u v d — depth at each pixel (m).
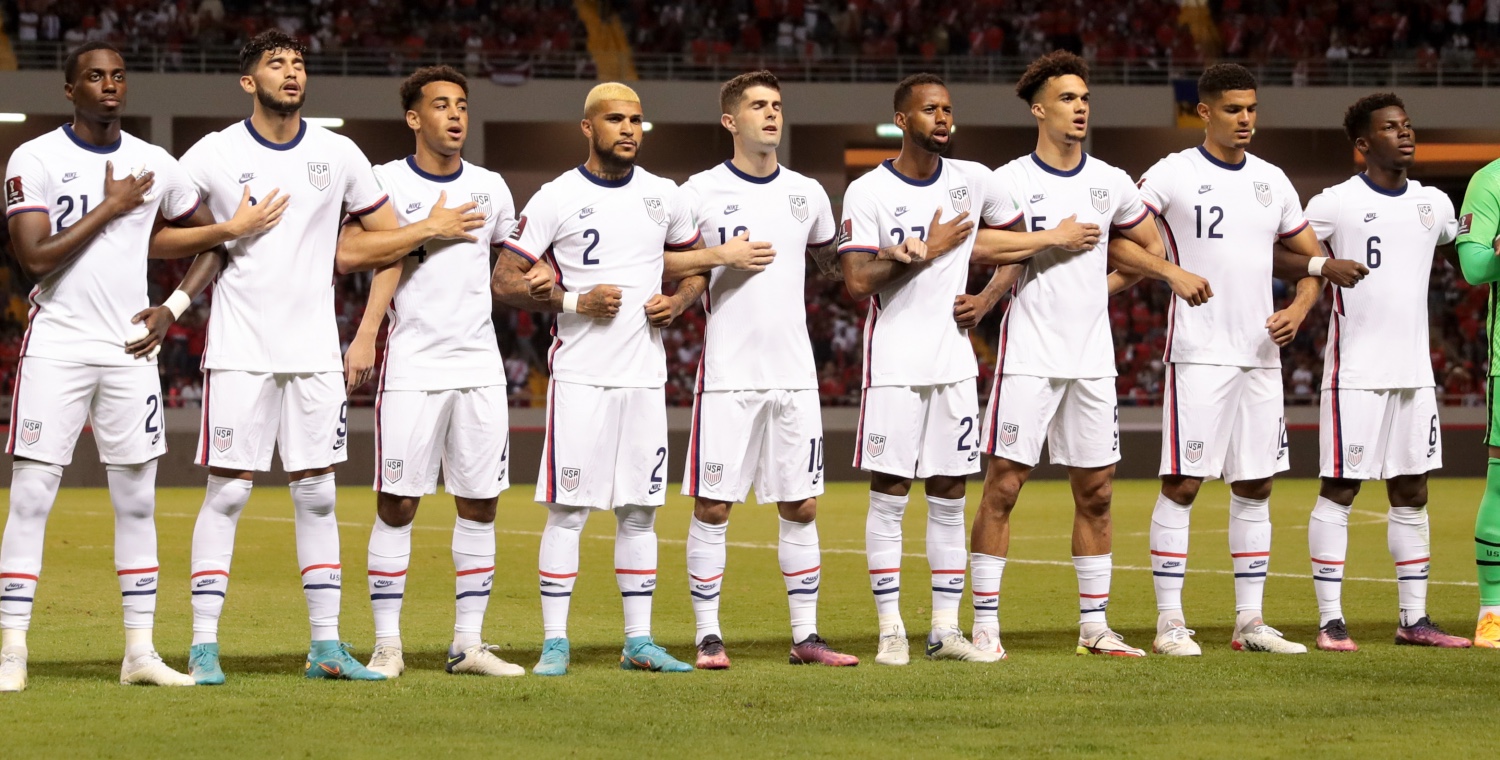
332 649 23.45
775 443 25.12
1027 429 25.89
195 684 22.47
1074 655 26.09
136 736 18.55
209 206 23.31
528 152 106.62
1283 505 68.12
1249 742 18.14
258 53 22.94
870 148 110.88
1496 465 27.22
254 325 22.77
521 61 102.06
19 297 106.19
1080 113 26.08
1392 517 27.97
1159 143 109.12
